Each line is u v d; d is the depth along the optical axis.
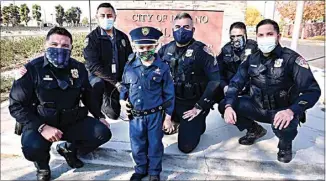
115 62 3.21
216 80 2.64
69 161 2.62
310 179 2.52
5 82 5.16
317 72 6.45
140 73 2.26
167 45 2.85
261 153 2.68
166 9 6.87
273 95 2.53
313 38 19.22
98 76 3.12
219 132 3.11
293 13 19.22
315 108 3.97
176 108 2.82
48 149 2.37
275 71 2.45
